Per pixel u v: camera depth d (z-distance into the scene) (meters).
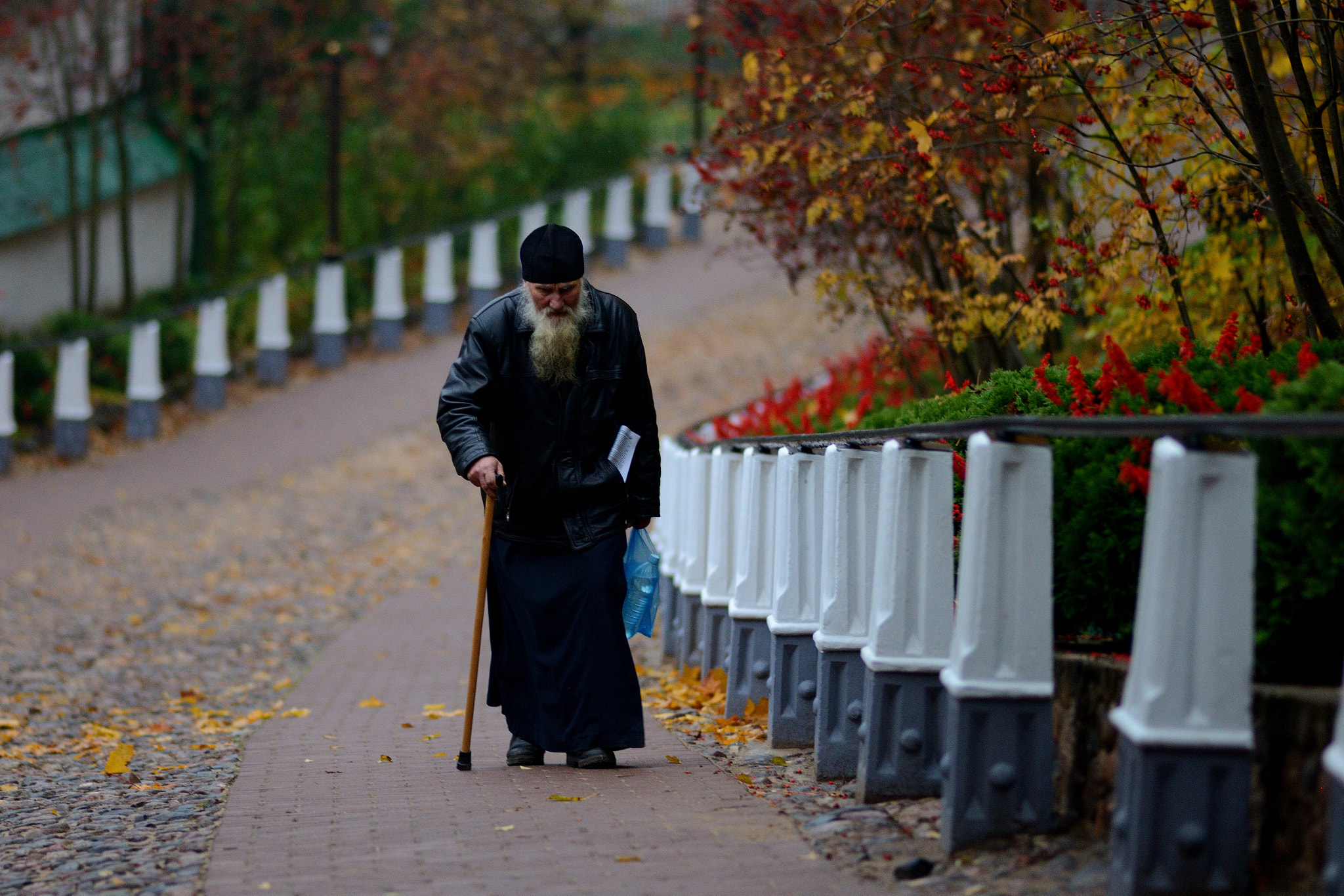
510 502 22.80
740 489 28.03
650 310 86.31
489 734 26.19
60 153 77.44
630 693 22.45
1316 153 20.97
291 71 85.69
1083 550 17.00
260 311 75.31
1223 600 12.06
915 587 17.50
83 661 36.53
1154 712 12.12
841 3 31.44
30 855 19.12
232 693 32.84
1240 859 12.16
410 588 45.22
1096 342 35.31
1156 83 24.69
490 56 96.94
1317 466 13.74
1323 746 12.32
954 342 30.17
